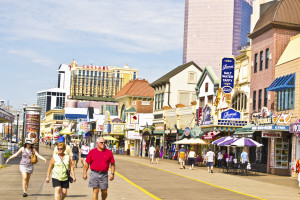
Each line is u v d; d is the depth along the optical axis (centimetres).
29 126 4178
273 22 3594
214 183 2395
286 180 2822
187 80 6569
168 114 6094
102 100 13438
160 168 3581
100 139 1173
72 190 1738
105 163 1167
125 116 8075
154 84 6806
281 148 3391
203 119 4309
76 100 13150
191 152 3644
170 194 1800
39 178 2172
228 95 4162
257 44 3925
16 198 1431
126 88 8075
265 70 3725
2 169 2691
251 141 3138
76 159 3197
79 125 11144
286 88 3288
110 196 1609
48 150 7519
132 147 7250
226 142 3222
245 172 3444
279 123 3197
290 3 3756
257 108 3822
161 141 6103
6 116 4056
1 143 4984
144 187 2056
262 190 2114
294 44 3444
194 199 1658
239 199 1703
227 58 4144
